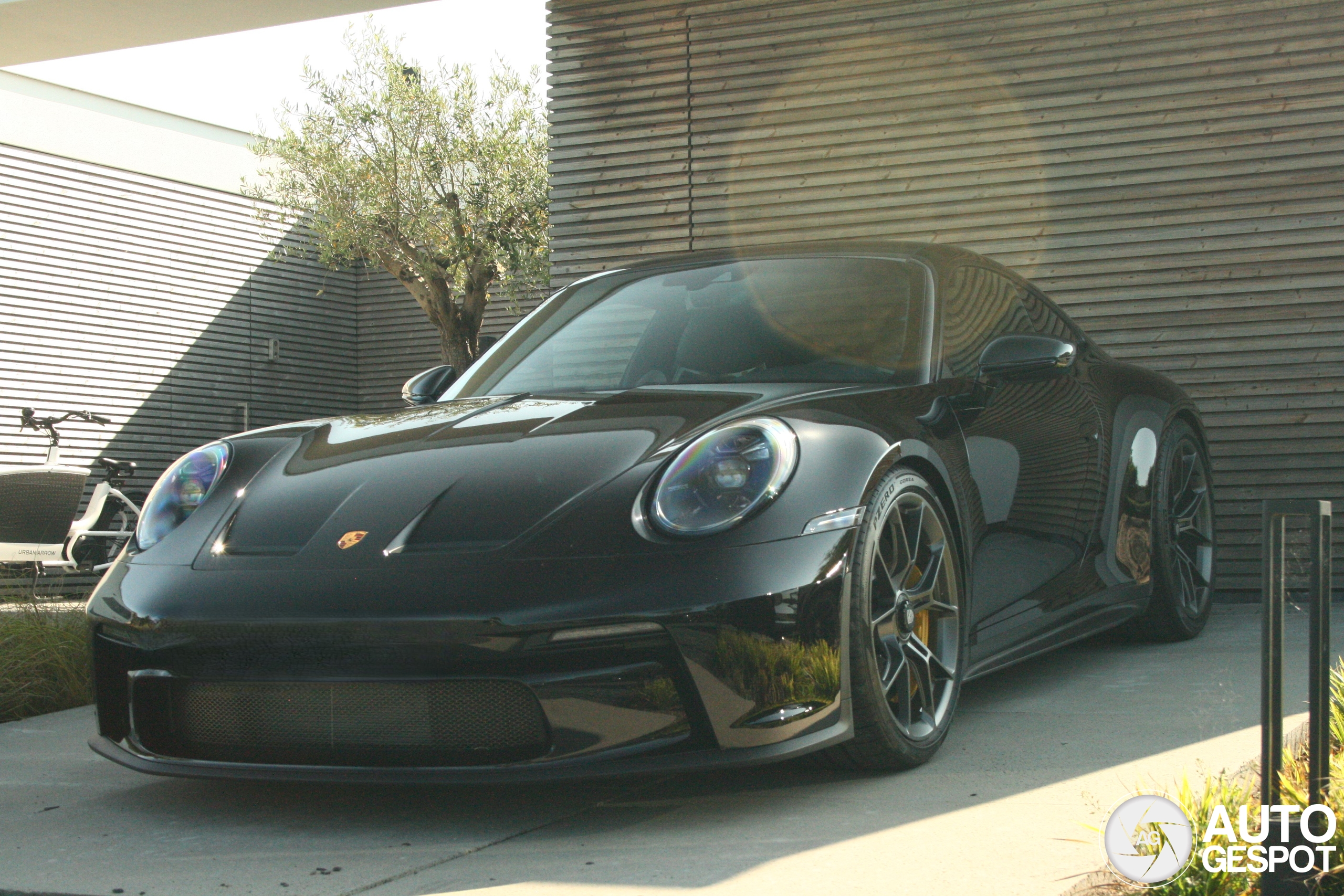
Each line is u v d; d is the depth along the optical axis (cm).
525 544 193
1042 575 285
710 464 202
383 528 203
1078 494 307
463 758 191
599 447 214
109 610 213
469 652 184
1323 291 443
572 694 185
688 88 517
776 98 505
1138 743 230
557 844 184
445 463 219
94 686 219
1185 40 459
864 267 299
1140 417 347
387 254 1175
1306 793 166
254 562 205
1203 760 213
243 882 172
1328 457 442
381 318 1291
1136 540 337
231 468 237
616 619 184
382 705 193
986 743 238
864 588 207
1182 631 356
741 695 189
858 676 205
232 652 197
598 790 215
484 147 1152
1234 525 453
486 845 185
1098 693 286
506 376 294
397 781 188
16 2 568
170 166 1095
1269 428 448
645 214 521
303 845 189
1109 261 466
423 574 191
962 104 484
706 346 280
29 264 977
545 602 185
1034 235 475
